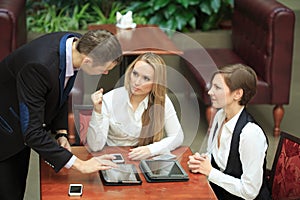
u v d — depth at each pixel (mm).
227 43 5699
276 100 4406
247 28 4777
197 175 2338
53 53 2186
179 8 5785
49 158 2203
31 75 2148
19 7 4434
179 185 2240
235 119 2496
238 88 2426
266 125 4699
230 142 2488
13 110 2398
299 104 5172
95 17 5820
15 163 2607
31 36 5434
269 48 4320
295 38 7055
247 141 2428
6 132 2443
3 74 2355
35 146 2184
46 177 2275
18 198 2658
